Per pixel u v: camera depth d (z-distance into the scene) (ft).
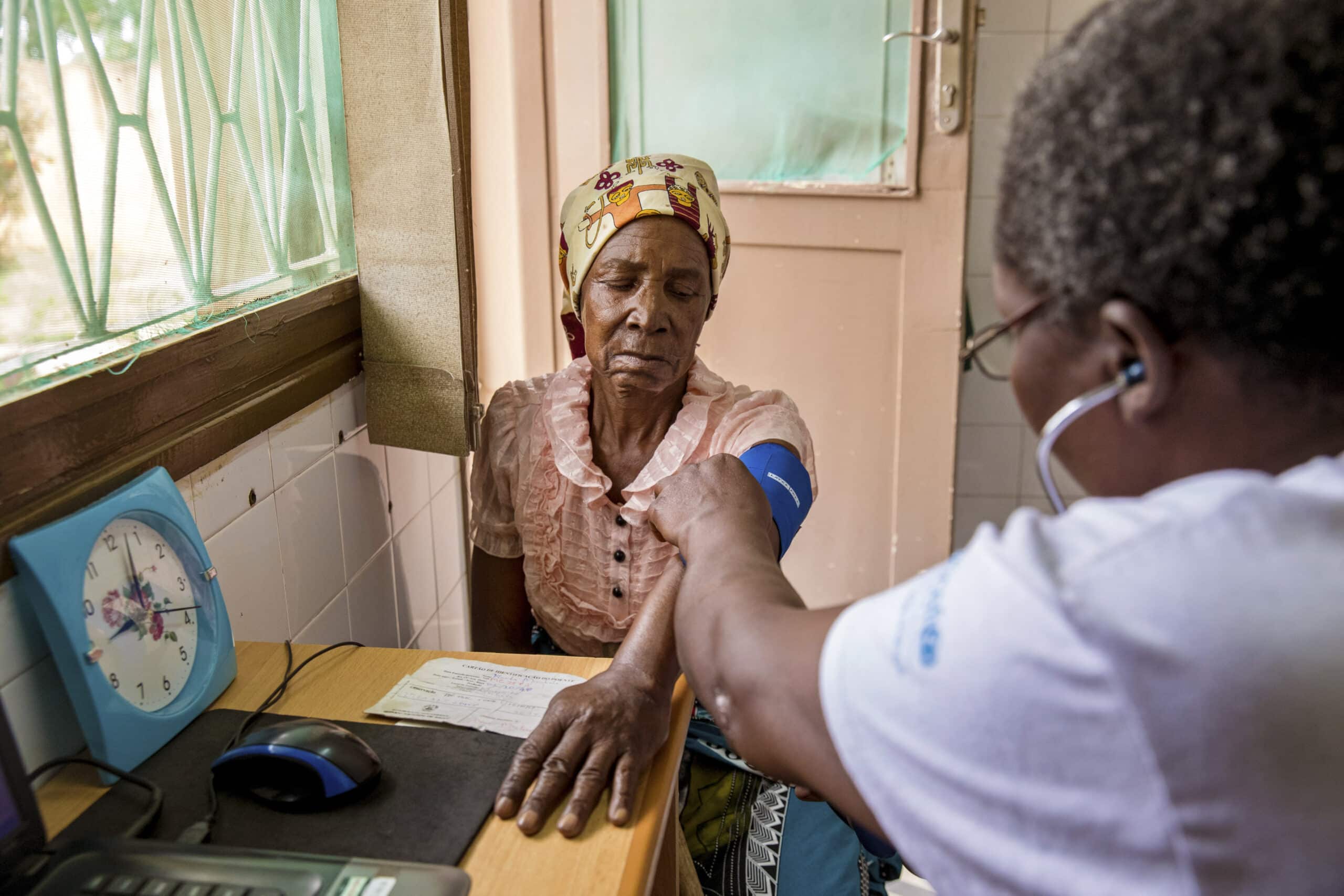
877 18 6.50
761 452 3.76
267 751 2.42
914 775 1.40
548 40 6.84
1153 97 1.27
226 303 3.60
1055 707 1.26
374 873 2.15
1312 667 1.17
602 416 4.17
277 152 3.91
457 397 4.33
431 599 5.37
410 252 4.23
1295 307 1.24
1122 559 1.29
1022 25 8.97
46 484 2.61
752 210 6.81
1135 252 1.31
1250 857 1.19
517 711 2.86
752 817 3.67
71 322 2.82
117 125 3.00
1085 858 1.27
